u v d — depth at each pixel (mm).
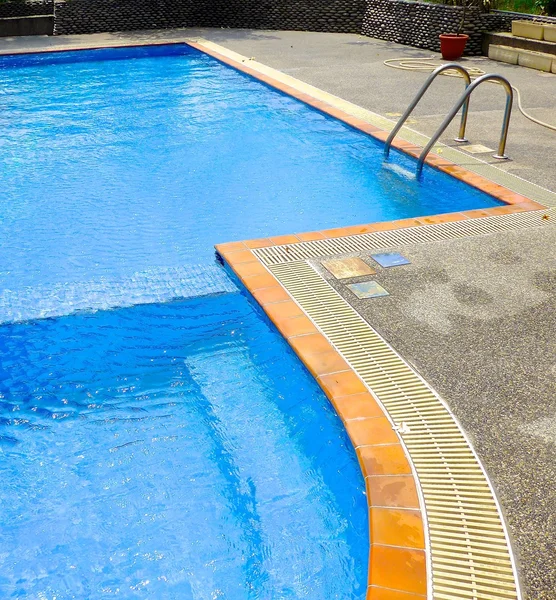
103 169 7113
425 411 3064
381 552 2350
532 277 4285
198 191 6480
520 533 2424
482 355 3479
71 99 10062
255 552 2723
